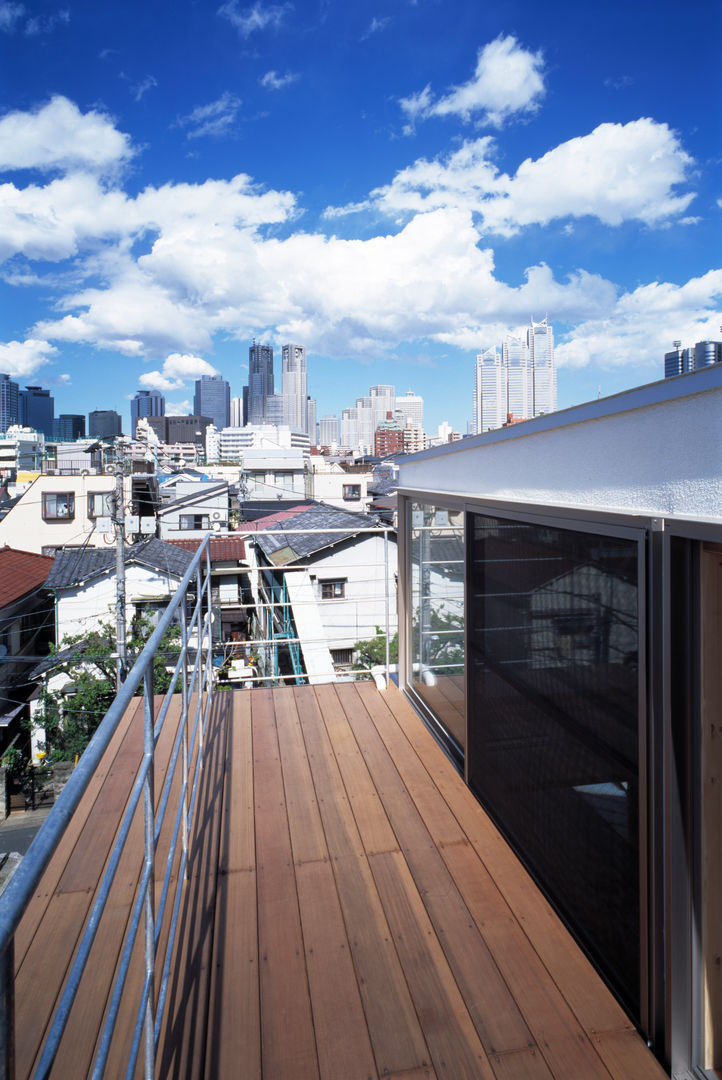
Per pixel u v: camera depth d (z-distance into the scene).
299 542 15.24
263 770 2.91
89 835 2.35
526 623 2.14
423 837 2.38
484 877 2.13
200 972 1.71
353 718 3.52
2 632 15.51
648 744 1.45
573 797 1.84
